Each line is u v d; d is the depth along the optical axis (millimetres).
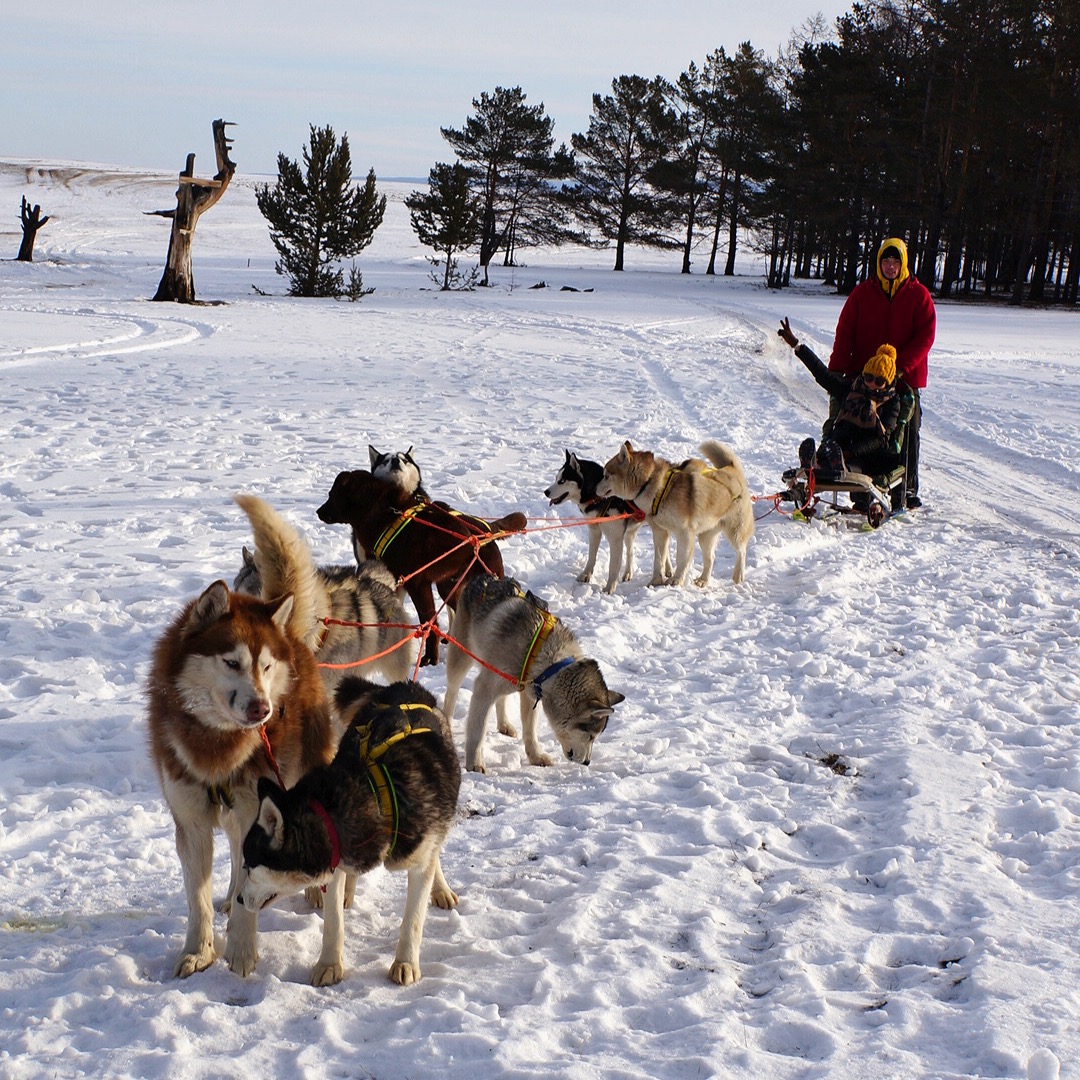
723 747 5238
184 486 10211
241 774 3354
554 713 5020
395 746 3391
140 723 5176
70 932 3492
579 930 3555
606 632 6918
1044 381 20859
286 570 3684
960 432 15727
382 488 6625
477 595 5453
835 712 5754
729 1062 2803
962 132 48594
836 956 3385
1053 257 57156
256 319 29875
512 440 13406
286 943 3498
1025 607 7633
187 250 34312
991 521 10828
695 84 64500
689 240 67125
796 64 63125
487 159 64562
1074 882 3811
